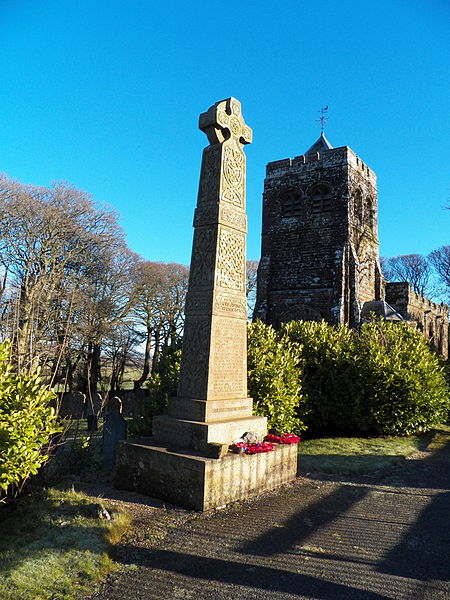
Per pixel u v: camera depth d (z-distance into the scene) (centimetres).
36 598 383
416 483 784
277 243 2984
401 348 1370
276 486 746
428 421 1304
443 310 4719
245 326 811
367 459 958
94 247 2636
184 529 546
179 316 3384
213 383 723
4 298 1562
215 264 752
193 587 409
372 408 1267
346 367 1329
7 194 2202
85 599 388
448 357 4678
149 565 452
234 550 488
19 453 520
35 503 601
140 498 670
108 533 512
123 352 2997
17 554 455
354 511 624
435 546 504
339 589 405
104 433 1006
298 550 490
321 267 2795
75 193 2445
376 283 3086
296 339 1434
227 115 818
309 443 1138
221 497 637
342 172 2819
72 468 840
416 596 394
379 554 482
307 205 2914
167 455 663
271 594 396
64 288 2222
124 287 2930
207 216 786
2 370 561
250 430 761
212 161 804
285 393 1088
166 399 1093
